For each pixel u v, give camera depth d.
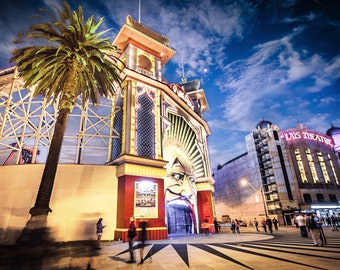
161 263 7.48
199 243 13.53
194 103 32.28
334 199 46.09
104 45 14.84
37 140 17.62
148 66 25.36
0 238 13.52
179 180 22.55
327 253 8.76
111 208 15.73
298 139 49.53
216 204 62.81
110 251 10.52
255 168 50.09
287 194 43.22
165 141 22.06
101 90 15.95
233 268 6.46
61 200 14.84
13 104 19.58
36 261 5.57
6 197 14.66
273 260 7.52
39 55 13.36
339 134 54.00
